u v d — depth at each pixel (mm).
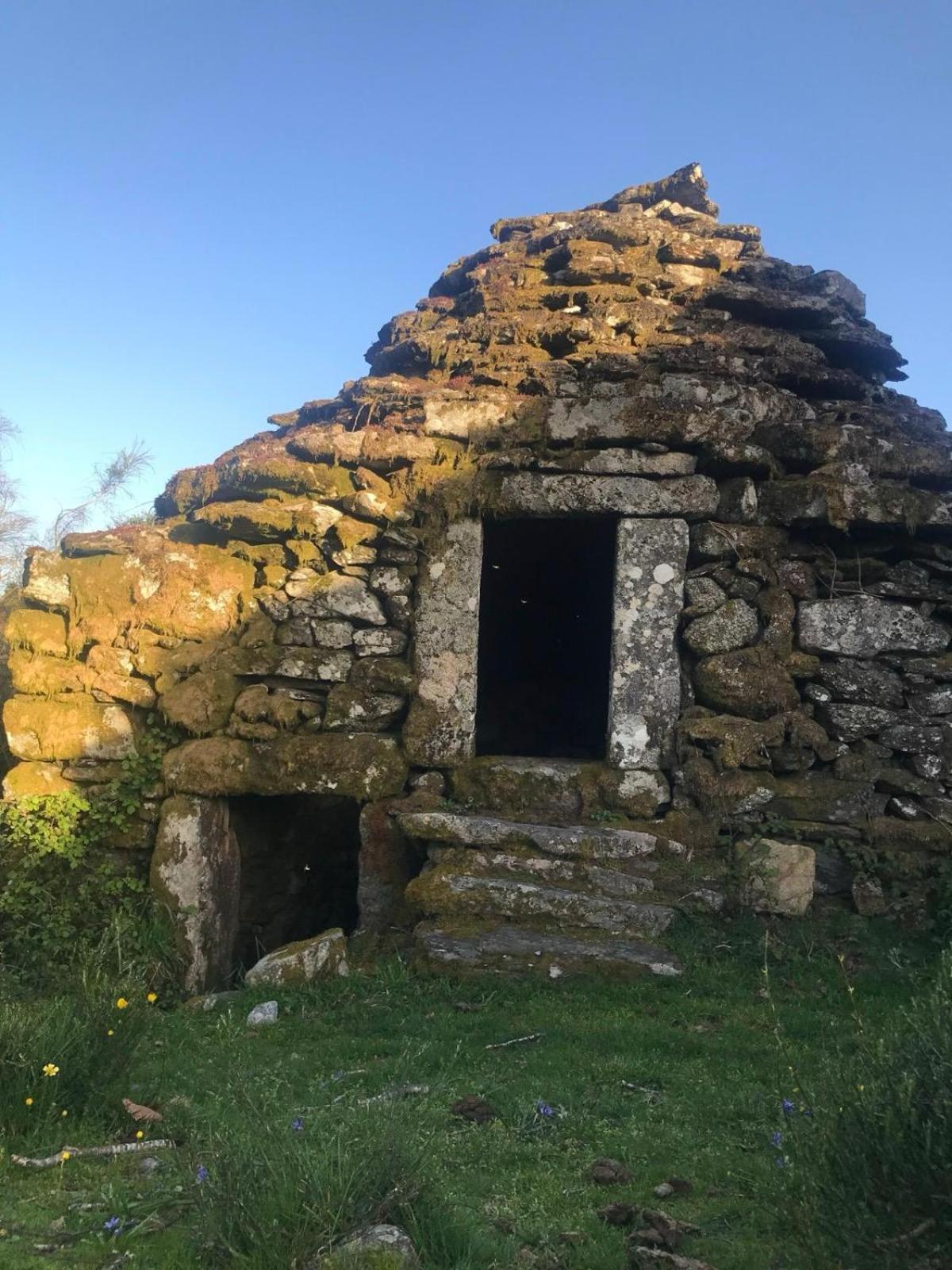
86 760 7574
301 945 6473
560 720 10930
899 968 6031
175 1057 5105
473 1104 4328
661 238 9055
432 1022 5531
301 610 7602
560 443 7469
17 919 7195
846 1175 2803
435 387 8250
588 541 9695
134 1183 3604
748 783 6969
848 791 6977
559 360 8125
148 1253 3088
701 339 8211
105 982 4957
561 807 7156
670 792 7145
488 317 8594
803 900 6633
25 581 8000
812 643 7211
